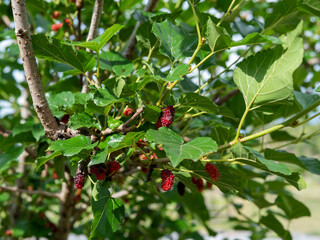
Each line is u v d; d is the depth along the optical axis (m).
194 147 0.24
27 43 0.28
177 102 0.32
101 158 0.26
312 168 0.42
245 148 0.29
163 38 0.34
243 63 0.33
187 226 0.80
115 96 0.30
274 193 0.65
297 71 0.65
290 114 0.51
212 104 0.31
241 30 0.48
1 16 0.68
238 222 0.78
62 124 0.33
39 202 0.73
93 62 0.36
